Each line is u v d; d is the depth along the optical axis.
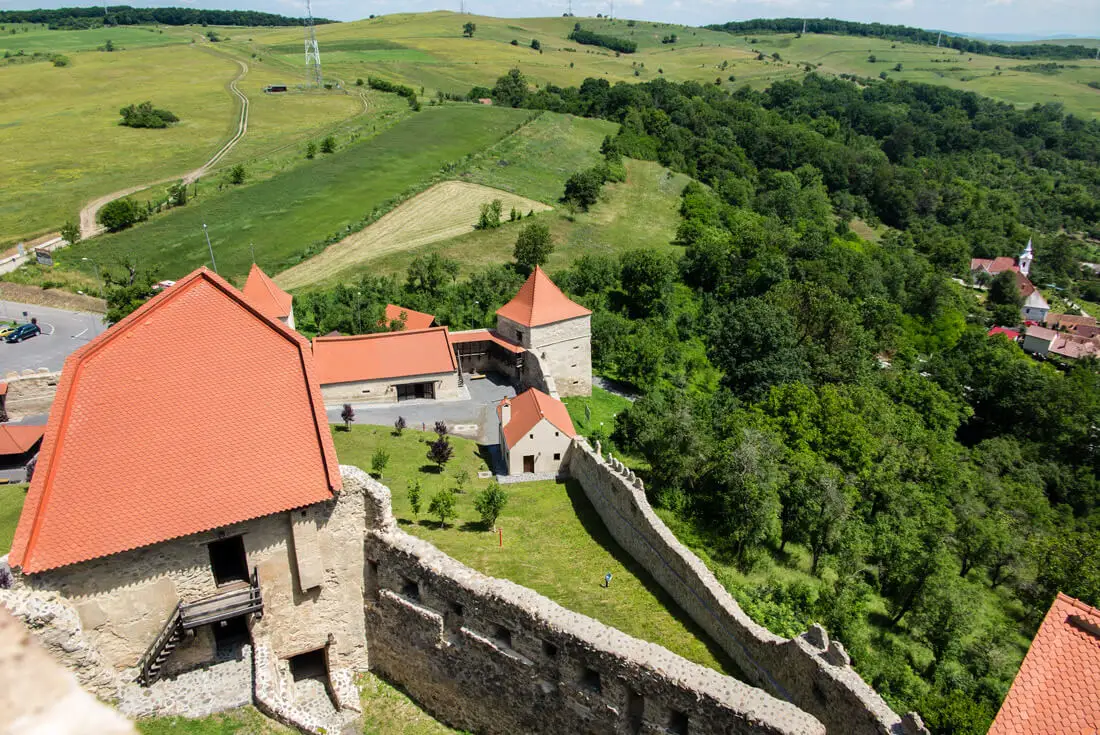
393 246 111.56
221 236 113.94
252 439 27.33
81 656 23.42
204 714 24.83
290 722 24.52
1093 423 95.75
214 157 159.12
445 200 132.25
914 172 196.00
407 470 52.31
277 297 67.50
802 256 124.44
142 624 25.22
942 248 167.75
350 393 66.25
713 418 73.25
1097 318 158.38
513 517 48.00
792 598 41.53
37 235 116.00
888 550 47.72
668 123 193.88
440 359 68.62
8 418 57.69
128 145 166.88
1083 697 20.06
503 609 26.30
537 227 107.38
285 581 27.78
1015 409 101.56
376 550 28.86
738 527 47.88
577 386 78.00
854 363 95.94
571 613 25.88
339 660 30.17
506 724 27.64
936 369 106.00
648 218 140.12
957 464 76.88
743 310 99.25
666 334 95.69
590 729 25.27
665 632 35.75
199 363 27.73
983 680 38.75
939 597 42.41
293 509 26.61
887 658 38.09
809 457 60.34
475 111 194.00
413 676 29.75
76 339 81.12
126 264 98.12
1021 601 50.47
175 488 25.55
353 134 171.25
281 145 167.50
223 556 28.98
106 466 25.08
